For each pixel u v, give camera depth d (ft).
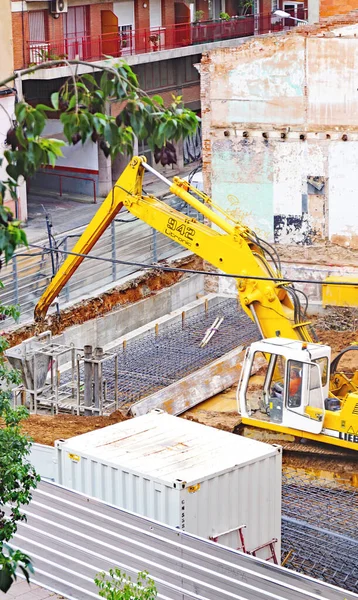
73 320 118.52
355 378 92.48
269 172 130.82
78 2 174.19
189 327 124.36
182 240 94.17
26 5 156.56
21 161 36.55
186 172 195.72
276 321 90.84
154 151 39.65
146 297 129.39
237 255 91.09
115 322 123.65
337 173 127.65
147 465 62.49
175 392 101.81
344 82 124.47
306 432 88.17
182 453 64.39
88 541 59.36
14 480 50.03
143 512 61.82
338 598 52.47
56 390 96.53
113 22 181.47
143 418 71.15
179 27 202.08
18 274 129.18
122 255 139.03
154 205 95.86
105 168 174.50
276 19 226.17
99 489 64.28
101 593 51.21
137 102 38.47
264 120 129.29
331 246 129.80
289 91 127.13
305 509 77.66
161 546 56.24
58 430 89.61
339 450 88.84
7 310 55.01
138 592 51.52
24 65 157.99
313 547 68.18
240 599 53.36
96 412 96.53
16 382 54.75
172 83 199.21
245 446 65.57
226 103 130.41
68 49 172.35
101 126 37.60
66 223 157.99
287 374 88.12
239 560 55.16
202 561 54.85
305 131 127.65
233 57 128.47
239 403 91.25
